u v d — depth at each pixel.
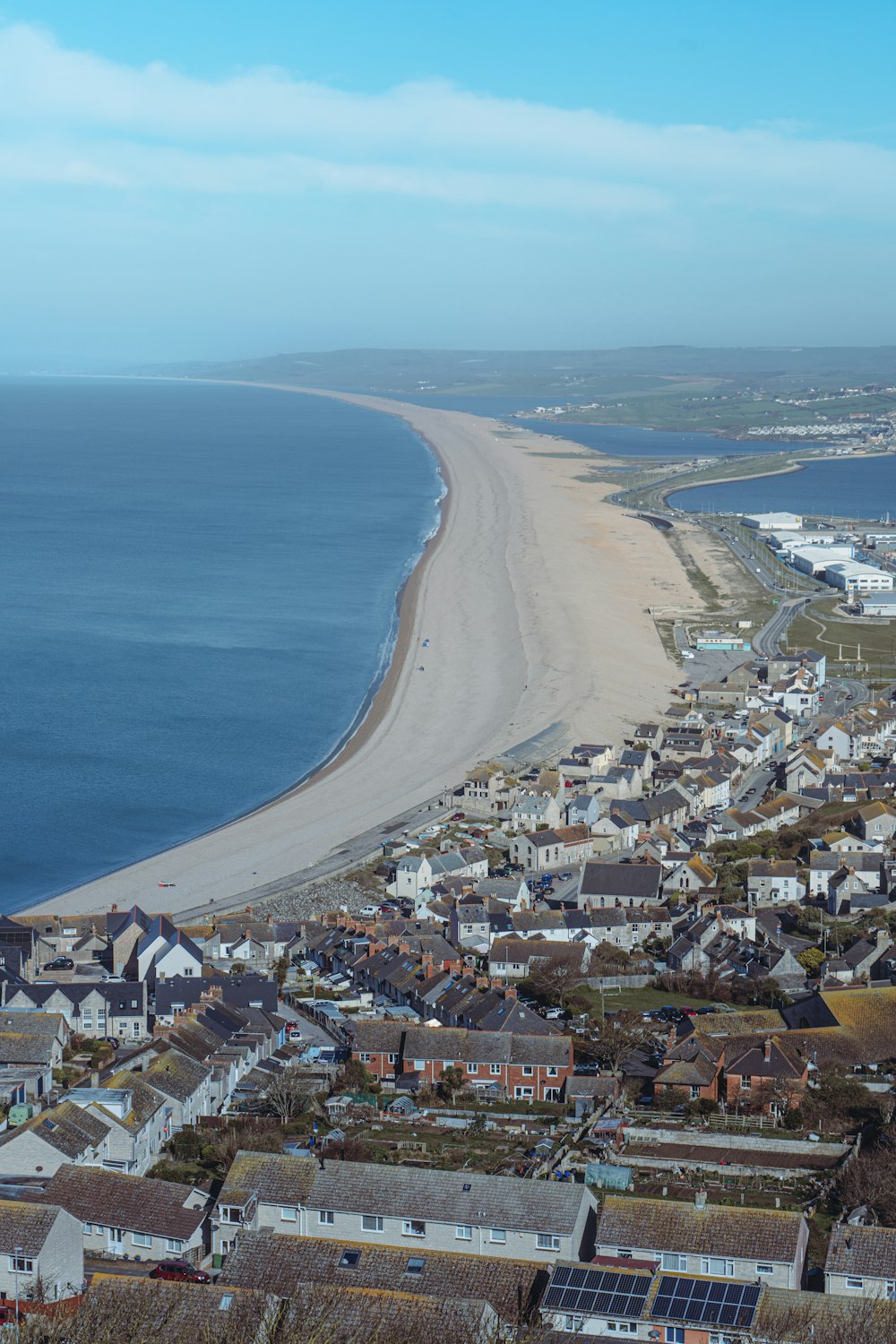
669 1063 181.50
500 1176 128.38
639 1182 150.25
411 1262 117.38
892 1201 141.25
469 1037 183.38
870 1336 107.38
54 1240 118.44
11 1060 177.38
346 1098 175.25
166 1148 156.00
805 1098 170.00
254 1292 110.38
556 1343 107.50
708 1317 110.62
